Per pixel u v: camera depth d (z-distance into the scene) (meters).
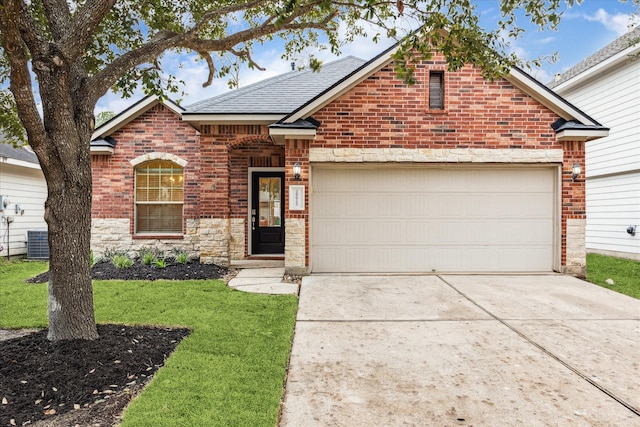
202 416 2.67
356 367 3.61
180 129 10.12
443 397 3.05
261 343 4.11
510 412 2.84
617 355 3.90
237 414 2.71
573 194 8.05
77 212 3.85
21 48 3.16
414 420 2.73
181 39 4.62
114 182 10.05
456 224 8.27
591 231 12.62
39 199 13.05
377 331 4.61
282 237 10.12
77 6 5.04
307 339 4.34
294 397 3.04
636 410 2.87
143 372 3.44
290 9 4.47
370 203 8.27
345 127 7.99
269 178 10.09
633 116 10.82
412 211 8.27
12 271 9.04
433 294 6.42
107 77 4.06
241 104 9.27
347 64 11.91
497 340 4.31
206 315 5.08
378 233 8.27
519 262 8.26
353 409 2.87
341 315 5.26
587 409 2.89
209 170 9.05
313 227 8.23
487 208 8.24
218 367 3.48
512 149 8.02
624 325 4.85
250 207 9.92
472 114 8.00
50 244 3.79
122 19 5.74
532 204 8.23
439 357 3.84
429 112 7.99
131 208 10.05
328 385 3.25
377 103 7.99
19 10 3.26
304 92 9.97
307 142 7.95
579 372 3.51
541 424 2.69
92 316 3.97
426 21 4.97
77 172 3.84
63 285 3.81
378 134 7.99
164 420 2.61
